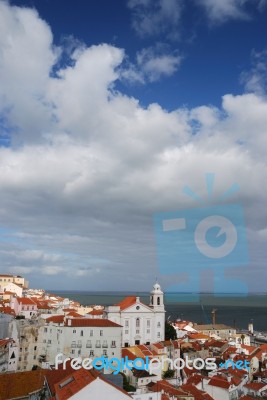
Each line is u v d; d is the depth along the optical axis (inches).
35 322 5285.4
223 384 4333.2
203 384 4451.3
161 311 6815.9
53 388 2935.5
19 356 4842.5
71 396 2480.3
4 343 4500.5
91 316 7317.9
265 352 6156.5
